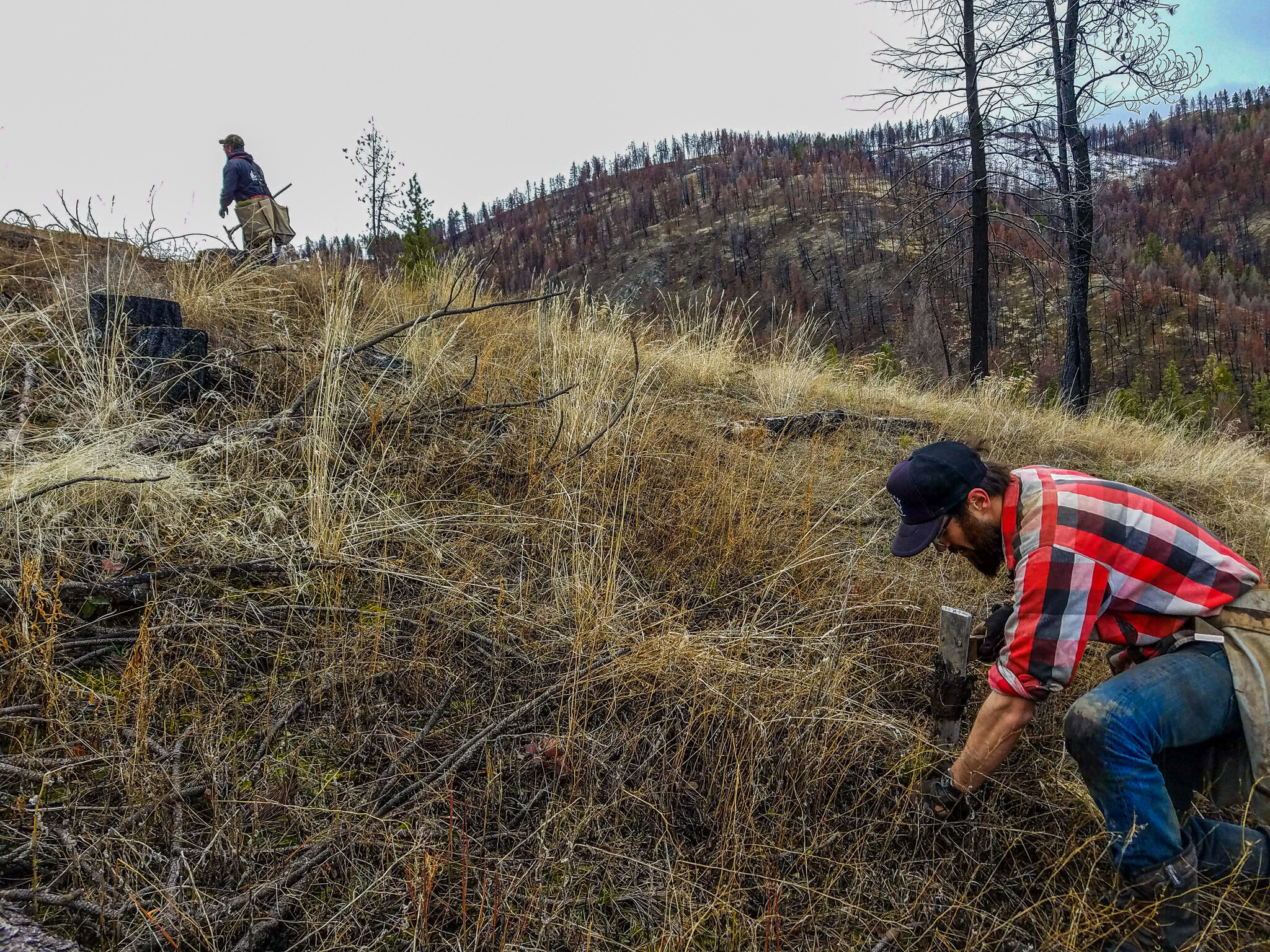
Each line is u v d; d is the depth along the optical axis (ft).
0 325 11.39
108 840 5.56
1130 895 6.30
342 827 6.10
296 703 7.23
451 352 15.10
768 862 6.51
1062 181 36.04
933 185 35.24
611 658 8.05
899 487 6.62
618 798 6.89
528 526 10.25
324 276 16.37
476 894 5.89
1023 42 34.40
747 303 23.53
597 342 16.49
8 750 6.26
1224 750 6.45
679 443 13.57
